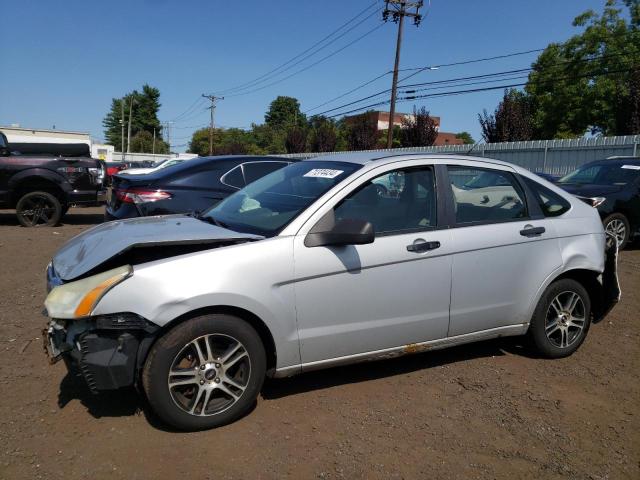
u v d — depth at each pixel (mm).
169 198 7055
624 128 24906
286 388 3816
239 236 3357
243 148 65125
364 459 2988
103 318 2963
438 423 3398
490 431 3326
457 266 3873
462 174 4121
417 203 3879
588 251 4461
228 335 3172
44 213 11422
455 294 3895
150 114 112250
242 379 3279
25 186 11258
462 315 3961
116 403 3504
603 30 32781
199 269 3090
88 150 18859
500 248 4051
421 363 4340
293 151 45156
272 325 3279
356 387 3863
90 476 2758
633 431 3385
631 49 32438
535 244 4230
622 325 5422
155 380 3033
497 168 4320
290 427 3287
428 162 4000
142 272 3008
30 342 4496
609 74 33094
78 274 3115
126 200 7078
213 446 3055
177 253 3275
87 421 3275
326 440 3158
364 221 3324
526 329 4328
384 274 3598
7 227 11312
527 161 18766
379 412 3508
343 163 4051
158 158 69688
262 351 3299
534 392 3869
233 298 3127
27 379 3812
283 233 3389
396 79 30156
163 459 2918
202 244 3293
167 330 3064
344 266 3457
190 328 3070
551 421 3471
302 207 3559
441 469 2928
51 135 37156
